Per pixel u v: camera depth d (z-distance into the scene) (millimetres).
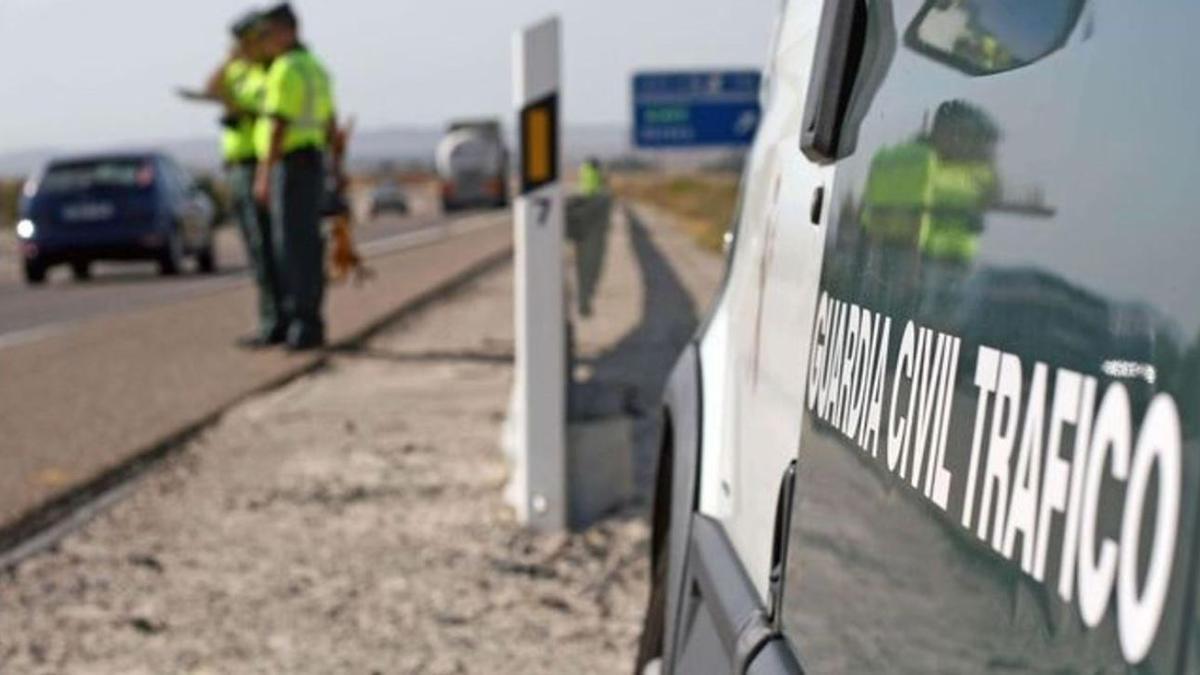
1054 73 1812
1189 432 1419
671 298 21484
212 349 15305
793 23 3449
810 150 2828
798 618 2578
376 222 69375
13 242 55500
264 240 14977
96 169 27406
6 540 7895
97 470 9430
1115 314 1571
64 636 6473
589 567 7270
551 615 6680
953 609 1884
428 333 16781
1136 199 1567
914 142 2275
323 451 10008
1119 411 1539
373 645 6344
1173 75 1545
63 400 12250
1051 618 1617
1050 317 1711
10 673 6047
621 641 6355
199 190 30516
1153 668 1431
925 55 2307
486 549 7551
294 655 6242
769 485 2947
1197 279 1439
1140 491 1486
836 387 2508
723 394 3623
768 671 2602
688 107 20812
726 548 3322
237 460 9836
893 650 2096
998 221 1901
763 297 3209
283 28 13773
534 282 7664
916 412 2100
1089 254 1642
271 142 14133
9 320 20188
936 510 1976
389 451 9930
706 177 95438
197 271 30781
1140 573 1469
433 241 44281
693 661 3367
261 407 11750
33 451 10078
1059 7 1836
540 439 7738
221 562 7520
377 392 12391
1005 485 1764
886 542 2168
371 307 19953
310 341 14852
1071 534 1599
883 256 2346
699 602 3506
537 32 7566
